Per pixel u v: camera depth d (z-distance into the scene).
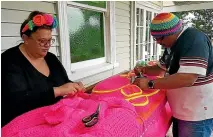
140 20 4.88
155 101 1.22
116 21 3.63
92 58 3.19
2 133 0.76
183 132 1.38
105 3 3.23
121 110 0.86
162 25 1.19
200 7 6.14
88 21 2.99
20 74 1.12
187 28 1.23
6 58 1.13
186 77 1.10
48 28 1.13
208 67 1.25
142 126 0.92
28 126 0.77
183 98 1.32
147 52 5.52
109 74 3.52
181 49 1.17
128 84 1.27
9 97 1.07
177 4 6.37
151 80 1.22
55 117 0.77
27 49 1.20
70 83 1.27
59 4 2.29
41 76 1.22
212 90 1.29
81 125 0.75
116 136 0.72
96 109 0.84
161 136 1.14
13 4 1.86
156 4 5.78
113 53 3.54
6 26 1.82
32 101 1.12
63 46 2.40
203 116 1.30
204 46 1.13
